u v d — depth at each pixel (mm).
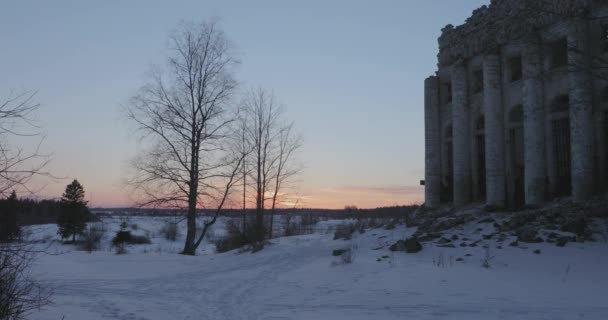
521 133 23547
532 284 11281
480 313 8953
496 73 23391
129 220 50719
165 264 21859
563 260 13281
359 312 9578
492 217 20938
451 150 27875
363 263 15016
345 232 27266
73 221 35469
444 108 28078
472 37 25062
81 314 9750
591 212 17062
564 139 20688
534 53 20734
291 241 27938
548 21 19641
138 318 9609
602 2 18266
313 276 14531
